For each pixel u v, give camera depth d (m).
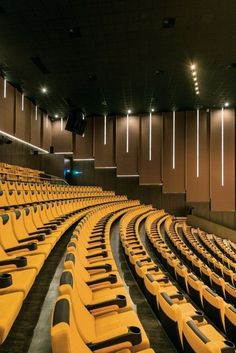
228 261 4.04
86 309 1.21
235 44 4.32
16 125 6.24
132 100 6.95
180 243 3.97
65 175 8.15
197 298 2.02
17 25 3.88
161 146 8.07
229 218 7.78
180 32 4.04
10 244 1.73
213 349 0.87
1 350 1.02
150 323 1.48
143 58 4.77
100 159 8.34
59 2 3.45
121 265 2.53
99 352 0.90
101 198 6.77
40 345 1.05
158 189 8.48
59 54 4.65
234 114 7.70
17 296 1.04
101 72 5.30
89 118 8.43
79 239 1.97
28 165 7.47
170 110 7.94
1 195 2.81
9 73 5.41
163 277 2.17
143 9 3.58
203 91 6.31
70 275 1.05
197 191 7.87
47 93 6.48
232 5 3.49
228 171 7.70
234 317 1.49
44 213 2.75
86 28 3.96
